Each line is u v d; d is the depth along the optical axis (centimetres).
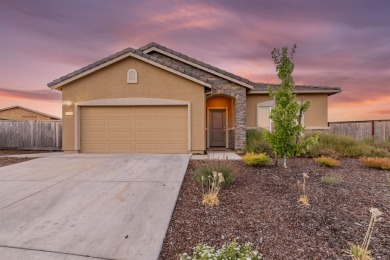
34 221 435
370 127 1611
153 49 1443
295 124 825
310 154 1045
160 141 1233
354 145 1141
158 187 611
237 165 842
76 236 381
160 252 339
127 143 1237
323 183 641
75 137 1224
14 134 1548
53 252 338
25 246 353
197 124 1221
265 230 392
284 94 817
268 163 839
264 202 508
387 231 387
